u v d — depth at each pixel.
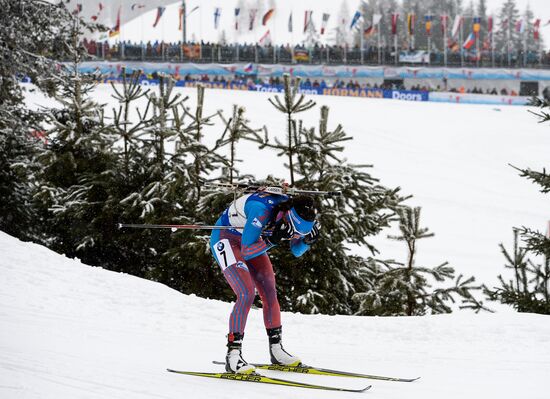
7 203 59.38
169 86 51.06
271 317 20.73
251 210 20.17
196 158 48.59
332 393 18.19
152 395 17.53
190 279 47.78
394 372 21.08
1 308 28.17
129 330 26.22
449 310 40.38
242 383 19.00
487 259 76.38
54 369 19.53
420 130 155.88
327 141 46.47
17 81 65.25
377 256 75.56
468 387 19.19
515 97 196.38
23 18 63.72
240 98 177.62
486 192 109.38
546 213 99.31
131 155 51.59
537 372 21.00
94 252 54.16
